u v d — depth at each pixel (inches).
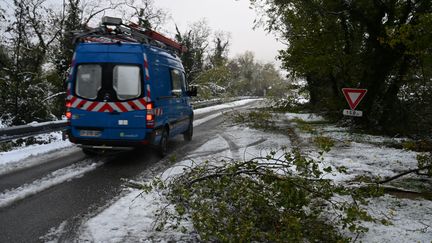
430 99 531.8
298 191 171.5
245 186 176.1
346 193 182.1
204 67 1387.8
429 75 521.3
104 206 207.0
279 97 872.9
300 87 823.7
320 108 778.2
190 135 472.1
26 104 530.0
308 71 615.8
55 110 616.4
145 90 316.8
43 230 173.5
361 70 596.4
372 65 548.7
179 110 412.8
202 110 1023.6
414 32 388.8
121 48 319.6
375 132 537.3
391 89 551.2
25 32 591.2
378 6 510.9
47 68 639.1
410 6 498.6
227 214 165.2
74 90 321.4
